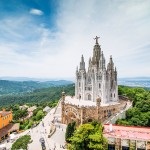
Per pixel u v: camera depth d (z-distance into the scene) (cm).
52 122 12544
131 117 11638
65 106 12244
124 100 14925
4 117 13825
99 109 11438
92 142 6500
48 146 9269
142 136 7150
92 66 14350
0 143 11025
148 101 12169
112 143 7225
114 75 14412
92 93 14062
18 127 13700
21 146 8231
